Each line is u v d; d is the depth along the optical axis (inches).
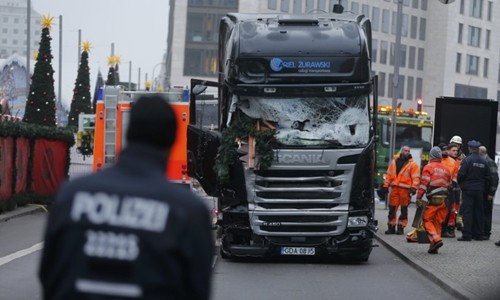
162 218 206.1
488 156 1179.9
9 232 1119.6
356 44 839.7
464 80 4645.7
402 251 947.3
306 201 829.2
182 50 4707.2
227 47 873.5
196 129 858.8
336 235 839.7
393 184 1149.7
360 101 836.0
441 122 1254.9
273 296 668.7
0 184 1316.4
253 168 824.9
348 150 827.4
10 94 2608.3
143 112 218.4
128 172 213.9
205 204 215.6
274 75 829.2
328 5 4146.2
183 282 207.8
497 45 4800.7
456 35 4576.8
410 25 4495.6
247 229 837.8
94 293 203.2
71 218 207.2
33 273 760.3
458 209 1169.4
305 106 831.1
